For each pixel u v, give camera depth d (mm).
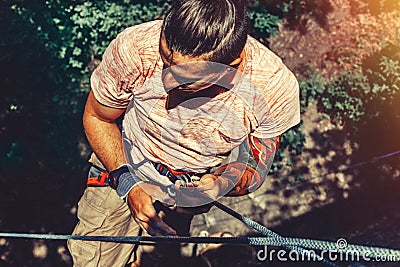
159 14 6801
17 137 6754
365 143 7398
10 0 6473
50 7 6523
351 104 7359
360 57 7535
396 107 7414
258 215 6953
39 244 6648
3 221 6656
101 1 6652
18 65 6625
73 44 6629
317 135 7363
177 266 6383
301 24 7621
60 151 6809
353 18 7781
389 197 7211
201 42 2352
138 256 5141
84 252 4152
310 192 7133
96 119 3238
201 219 6797
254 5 7430
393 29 7777
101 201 3939
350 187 7211
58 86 6746
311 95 7414
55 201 6801
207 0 2357
